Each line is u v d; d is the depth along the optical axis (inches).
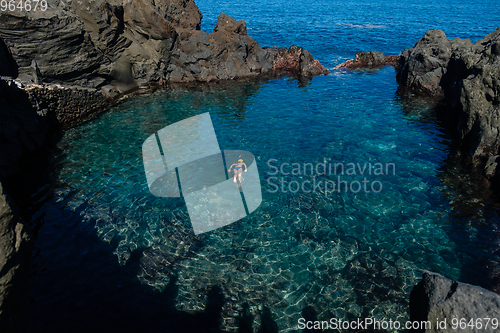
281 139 558.9
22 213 363.9
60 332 230.4
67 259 299.7
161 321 242.2
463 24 2028.8
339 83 907.4
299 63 1016.9
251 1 3563.0
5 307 122.3
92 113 676.1
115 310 250.1
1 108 472.7
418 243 326.3
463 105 539.2
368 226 350.6
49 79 657.0
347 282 280.5
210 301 260.8
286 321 244.1
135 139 553.6
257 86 882.1
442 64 789.9
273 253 311.9
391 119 651.5
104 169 458.3
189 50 906.7
